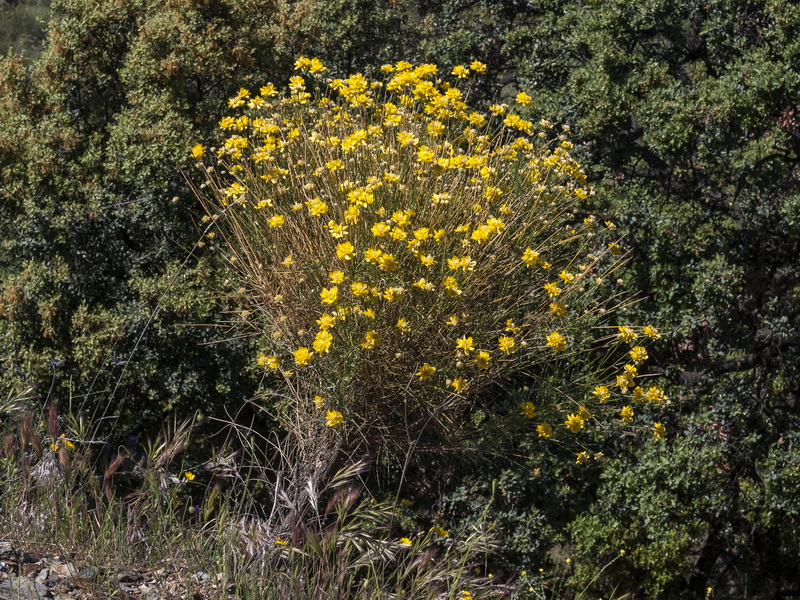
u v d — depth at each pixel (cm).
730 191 786
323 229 371
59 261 746
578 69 748
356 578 300
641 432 734
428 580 277
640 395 388
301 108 449
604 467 753
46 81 800
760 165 725
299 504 354
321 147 409
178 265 733
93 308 739
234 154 420
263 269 388
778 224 707
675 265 741
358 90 432
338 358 364
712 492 751
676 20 728
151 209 731
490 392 433
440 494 648
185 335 733
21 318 739
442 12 919
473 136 406
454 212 374
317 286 366
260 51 826
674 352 768
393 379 375
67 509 293
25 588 253
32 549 281
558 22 803
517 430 409
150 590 269
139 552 292
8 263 844
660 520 739
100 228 758
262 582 274
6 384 678
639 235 759
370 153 396
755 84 649
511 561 709
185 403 741
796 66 666
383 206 371
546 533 705
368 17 934
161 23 759
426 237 340
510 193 391
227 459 365
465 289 359
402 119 418
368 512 322
